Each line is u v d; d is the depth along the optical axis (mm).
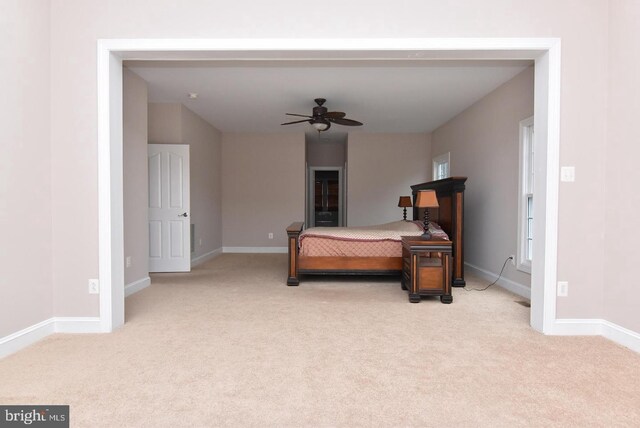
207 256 6973
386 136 7949
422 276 3812
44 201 2779
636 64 2545
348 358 2389
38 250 2721
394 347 2582
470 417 1720
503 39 2836
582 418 1716
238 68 4145
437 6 2867
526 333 2889
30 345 2602
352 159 7965
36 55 2691
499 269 4754
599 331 2861
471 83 4656
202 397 1895
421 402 1852
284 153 7992
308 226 9875
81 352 2480
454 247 4590
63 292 2879
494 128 4898
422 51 2908
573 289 2863
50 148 2846
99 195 2857
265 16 2887
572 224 2848
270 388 1990
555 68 2824
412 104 5633
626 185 2629
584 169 2838
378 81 4590
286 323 3123
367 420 1693
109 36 2867
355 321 3182
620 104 2684
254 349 2539
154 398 1883
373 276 5281
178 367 2250
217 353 2469
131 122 4297
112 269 2918
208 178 7047
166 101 5508
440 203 5105
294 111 6090
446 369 2232
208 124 7012
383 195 7965
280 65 4055
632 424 1671
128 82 4230
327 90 4953
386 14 2877
